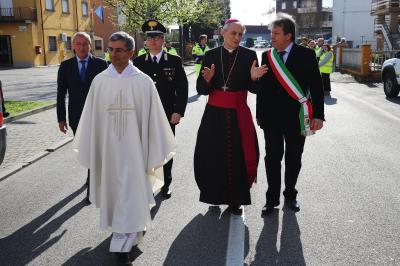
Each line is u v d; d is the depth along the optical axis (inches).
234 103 185.2
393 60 558.6
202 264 150.3
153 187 169.5
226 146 185.6
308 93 195.0
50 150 316.5
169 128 161.0
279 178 193.5
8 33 1424.7
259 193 219.9
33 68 1353.3
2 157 205.8
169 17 963.3
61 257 158.1
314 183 230.7
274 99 188.1
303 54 184.4
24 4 1419.8
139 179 152.1
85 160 157.2
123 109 151.6
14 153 307.4
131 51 152.0
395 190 219.3
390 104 512.7
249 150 186.1
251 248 161.0
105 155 152.1
